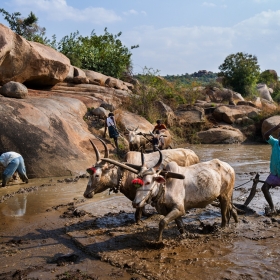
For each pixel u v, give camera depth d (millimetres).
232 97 30984
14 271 5309
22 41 15914
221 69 38000
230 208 6922
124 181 7113
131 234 6570
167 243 6105
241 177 11531
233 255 5586
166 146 16656
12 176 11047
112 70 27141
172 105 24297
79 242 6238
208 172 6352
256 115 23875
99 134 15695
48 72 17547
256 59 37719
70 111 15398
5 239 6543
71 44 26531
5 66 15664
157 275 5004
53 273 5215
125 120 17609
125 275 5090
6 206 8594
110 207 8359
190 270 5133
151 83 23594
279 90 44156
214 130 22219
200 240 6219
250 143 22188
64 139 12820
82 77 21188
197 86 28844
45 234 6754
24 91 14266
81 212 7797
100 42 28484
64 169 11992
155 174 5883
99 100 18953
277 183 7551
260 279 4832
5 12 25156
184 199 6172
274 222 7090
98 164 7023
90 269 5309
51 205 8633
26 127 12133
